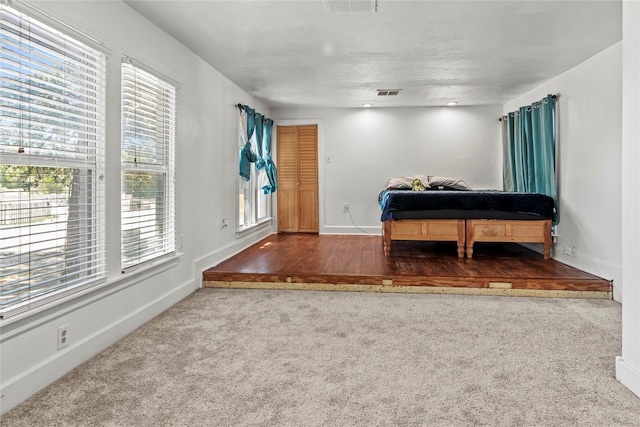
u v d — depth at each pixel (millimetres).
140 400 1764
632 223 1866
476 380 1952
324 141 6449
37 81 1832
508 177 5789
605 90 3486
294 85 4801
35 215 1885
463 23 2945
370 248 5113
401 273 3664
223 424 1582
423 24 2961
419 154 6258
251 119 5074
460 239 4391
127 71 2582
